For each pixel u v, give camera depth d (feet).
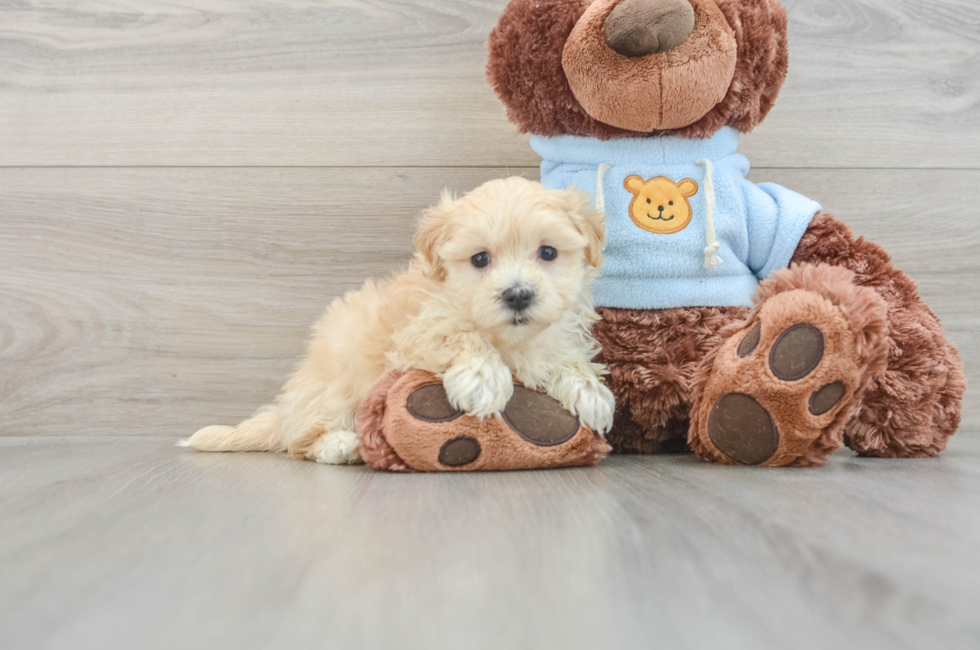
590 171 4.87
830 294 3.79
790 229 4.77
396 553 2.25
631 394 4.68
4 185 6.10
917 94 6.09
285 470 4.06
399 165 6.09
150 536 2.49
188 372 6.13
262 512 2.84
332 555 2.24
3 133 6.10
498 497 3.10
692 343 4.64
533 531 2.49
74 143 6.10
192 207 6.11
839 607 1.80
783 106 6.06
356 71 6.07
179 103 6.09
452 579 2.01
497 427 3.87
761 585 1.95
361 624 1.71
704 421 4.13
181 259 6.11
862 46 6.05
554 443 3.93
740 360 3.94
